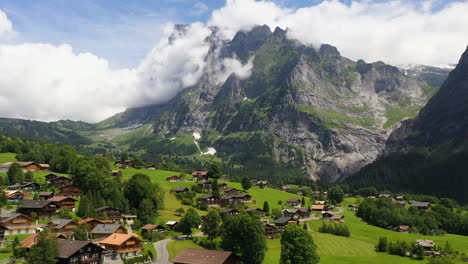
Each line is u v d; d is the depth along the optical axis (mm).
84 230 137875
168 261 125750
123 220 171250
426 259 156500
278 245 164375
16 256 112250
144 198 194125
